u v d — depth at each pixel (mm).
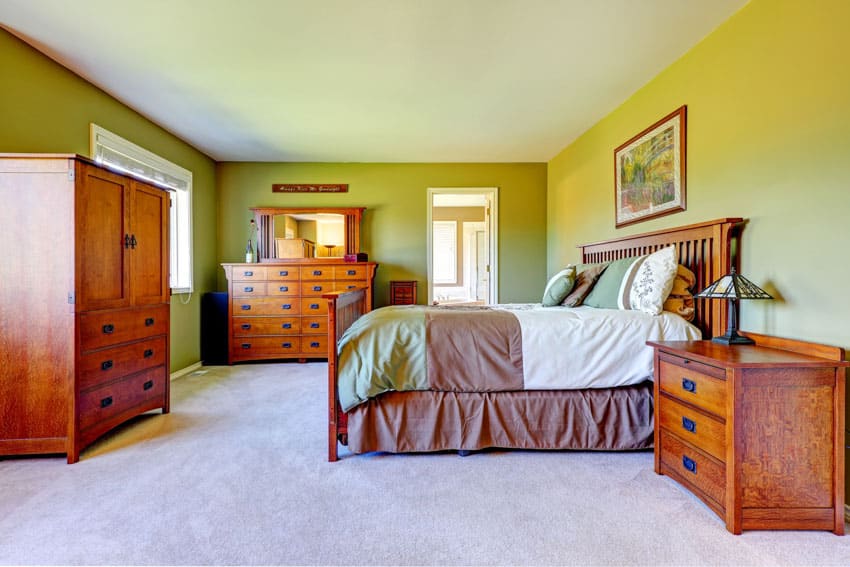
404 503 1578
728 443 1397
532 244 4875
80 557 1256
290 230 4668
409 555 1274
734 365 1374
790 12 1730
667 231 2484
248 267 4215
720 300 2055
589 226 3734
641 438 2035
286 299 4246
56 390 1958
